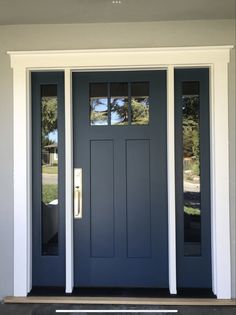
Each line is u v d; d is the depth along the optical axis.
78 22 3.46
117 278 3.65
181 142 3.61
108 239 3.66
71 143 3.59
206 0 3.03
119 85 3.66
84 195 3.66
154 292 3.53
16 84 3.50
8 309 3.27
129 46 3.46
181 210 3.61
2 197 3.51
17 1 3.02
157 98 3.64
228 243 3.40
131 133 3.66
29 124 3.56
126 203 3.66
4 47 3.52
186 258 3.60
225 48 3.40
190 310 3.22
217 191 3.41
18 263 3.48
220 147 3.41
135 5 3.11
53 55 3.51
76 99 3.67
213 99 3.44
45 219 3.67
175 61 3.44
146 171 3.65
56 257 3.65
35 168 3.66
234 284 3.40
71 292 3.52
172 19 3.40
